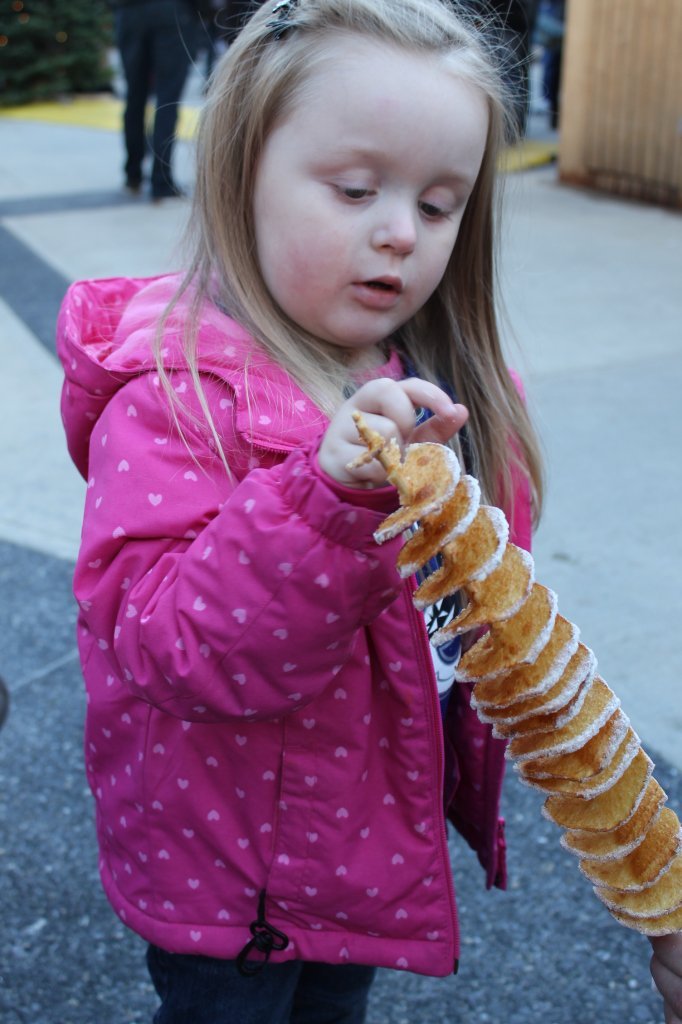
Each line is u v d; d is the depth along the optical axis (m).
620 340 3.10
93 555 0.86
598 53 4.61
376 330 0.91
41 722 1.69
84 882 1.43
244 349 0.91
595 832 0.80
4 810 1.53
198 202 0.96
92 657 0.97
